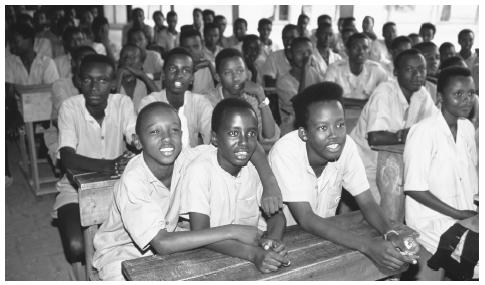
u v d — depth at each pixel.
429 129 1.89
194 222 1.44
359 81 3.90
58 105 3.10
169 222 1.57
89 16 6.58
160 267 1.22
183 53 2.44
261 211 1.73
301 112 1.49
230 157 1.41
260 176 1.59
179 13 8.67
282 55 4.96
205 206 1.45
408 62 2.67
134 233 1.36
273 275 1.20
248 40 4.68
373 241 1.31
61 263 2.48
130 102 2.40
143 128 1.47
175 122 1.48
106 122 2.33
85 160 2.08
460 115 1.93
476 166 2.04
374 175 2.76
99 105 2.29
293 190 1.56
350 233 1.36
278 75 4.77
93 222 1.82
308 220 1.47
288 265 1.24
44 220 2.96
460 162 1.92
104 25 5.67
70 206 2.14
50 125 3.41
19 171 3.77
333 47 5.88
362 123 2.82
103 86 2.23
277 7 8.32
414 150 1.89
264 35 5.97
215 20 6.33
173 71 2.41
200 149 1.59
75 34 4.64
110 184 1.80
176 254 1.29
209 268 1.22
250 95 2.68
